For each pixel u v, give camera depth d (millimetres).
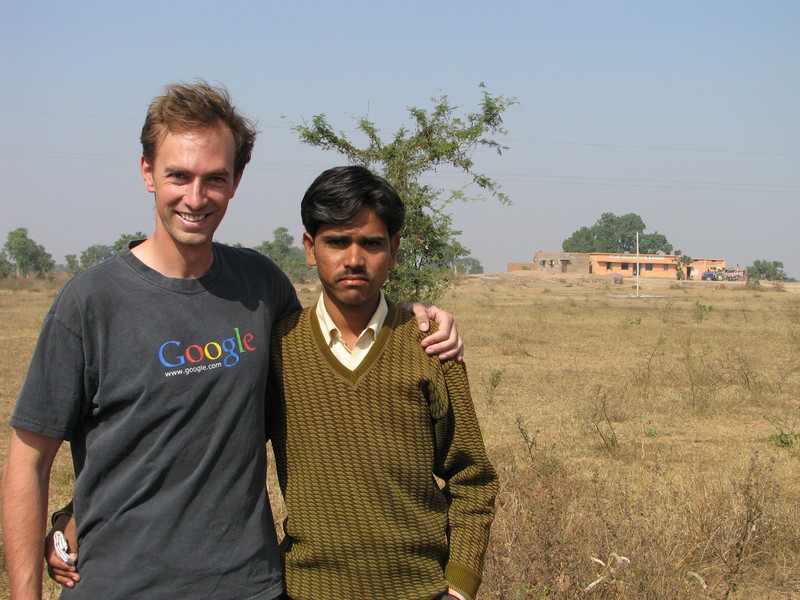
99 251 89000
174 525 2045
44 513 2070
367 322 2352
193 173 2074
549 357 16703
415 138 8797
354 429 2270
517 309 36906
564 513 4719
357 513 2252
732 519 5059
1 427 9328
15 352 17047
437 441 2412
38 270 90625
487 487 2438
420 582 2283
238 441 2131
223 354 2125
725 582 4551
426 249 8555
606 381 13016
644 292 67938
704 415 10086
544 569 3861
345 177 2242
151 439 2066
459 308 37406
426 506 2342
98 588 2041
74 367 2039
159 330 2072
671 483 6508
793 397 11516
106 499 2055
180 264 2139
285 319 2406
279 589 2221
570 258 99812
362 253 2250
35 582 2031
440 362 2369
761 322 28031
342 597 2256
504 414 10172
